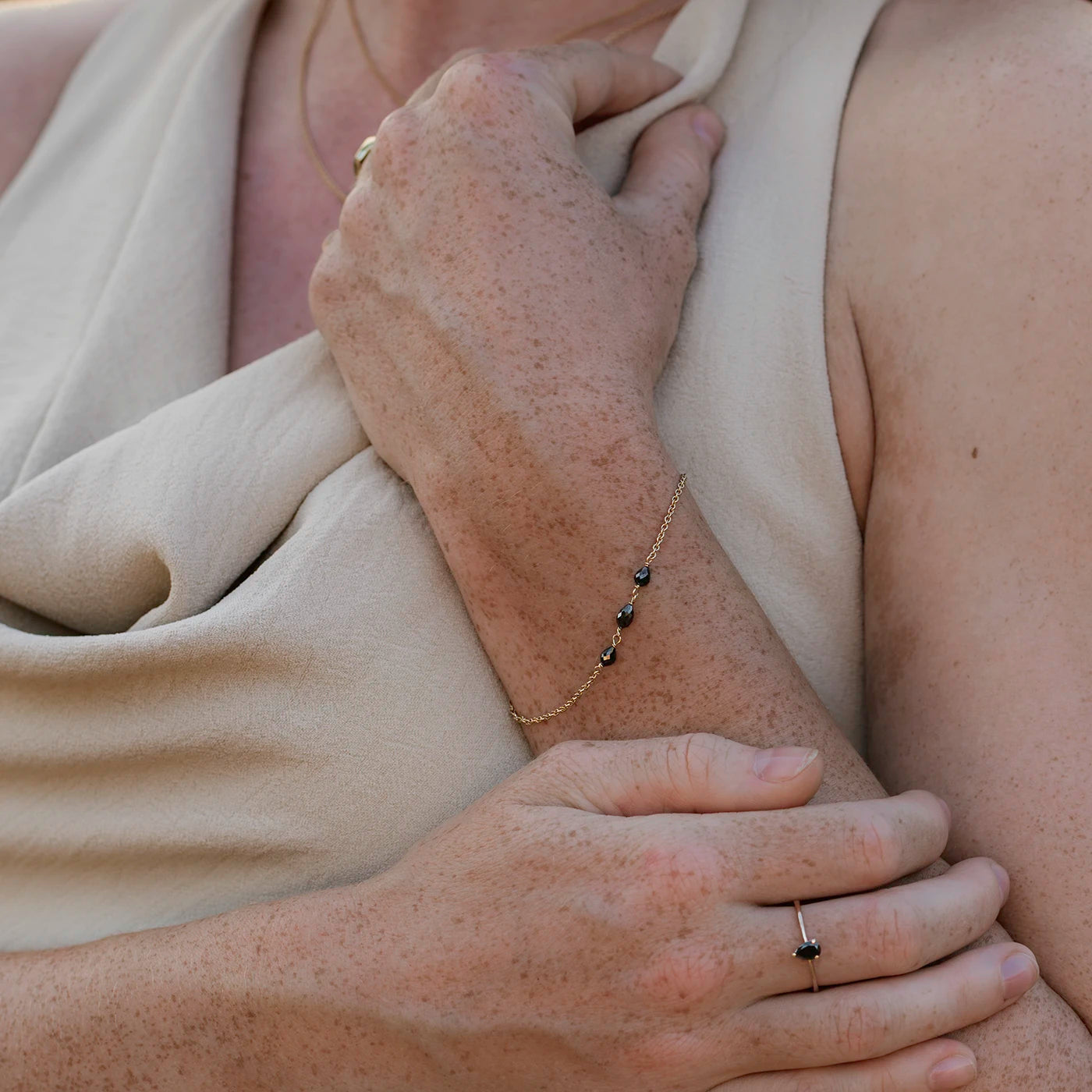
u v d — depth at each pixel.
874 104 1.09
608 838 1.01
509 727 1.07
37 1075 1.06
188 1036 1.04
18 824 1.09
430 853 1.03
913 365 1.06
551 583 1.05
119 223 1.18
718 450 1.08
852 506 1.08
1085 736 1.02
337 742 1.06
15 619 1.11
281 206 1.19
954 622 1.04
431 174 1.07
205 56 1.20
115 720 1.07
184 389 1.14
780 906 1.01
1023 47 1.07
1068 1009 1.01
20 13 1.32
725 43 1.13
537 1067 1.01
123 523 1.08
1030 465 1.03
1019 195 1.05
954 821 1.03
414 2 1.19
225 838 1.07
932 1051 1.00
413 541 1.07
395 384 1.07
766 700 1.04
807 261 1.09
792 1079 1.01
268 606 1.06
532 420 1.05
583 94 1.10
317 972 1.03
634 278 1.07
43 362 1.16
